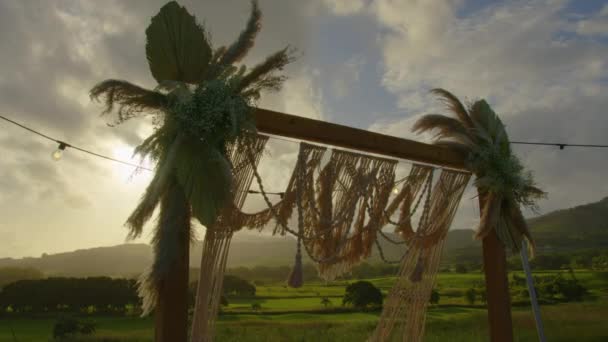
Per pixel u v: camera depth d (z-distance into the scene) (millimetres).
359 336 8938
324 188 4922
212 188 3879
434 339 9766
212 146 3963
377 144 5277
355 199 5070
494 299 6102
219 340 8680
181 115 3830
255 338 8828
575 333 10438
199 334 4137
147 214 3777
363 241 5250
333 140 4934
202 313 4152
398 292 5785
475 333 10172
